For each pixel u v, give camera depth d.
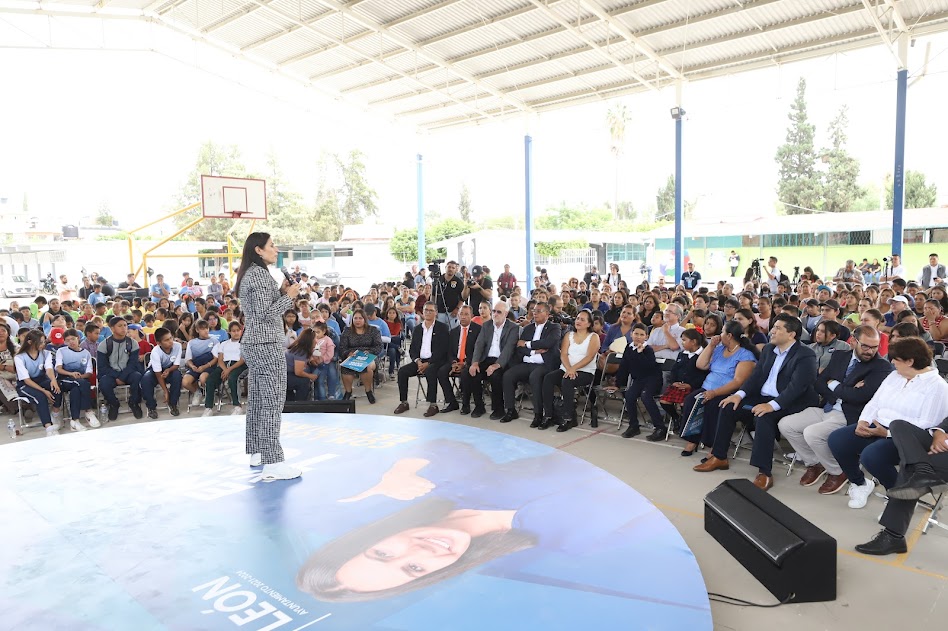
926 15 11.01
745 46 12.98
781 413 4.46
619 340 6.53
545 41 14.28
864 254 20.05
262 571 2.63
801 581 2.86
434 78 17.56
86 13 14.89
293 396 6.86
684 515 3.91
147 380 6.81
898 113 11.38
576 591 2.46
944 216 18.56
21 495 3.56
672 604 2.37
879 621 2.71
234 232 42.97
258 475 3.85
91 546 2.89
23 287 25.64
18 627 2.25
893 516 3.34
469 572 2.60
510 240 25.30
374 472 3.87
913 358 3.51
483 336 6.58
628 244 31.27
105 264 26.95
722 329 5.68
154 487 3.66
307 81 18.50
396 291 12.50
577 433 5.90
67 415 6.97
